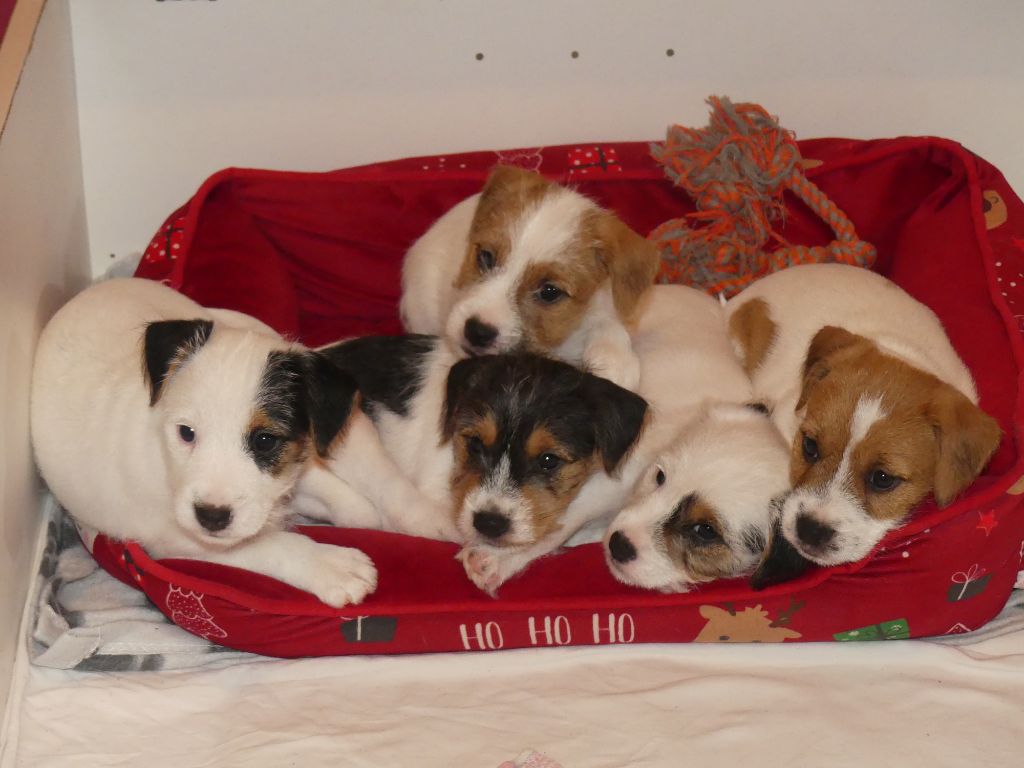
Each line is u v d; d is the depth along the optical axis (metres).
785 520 0.82
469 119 1.18
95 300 0.89
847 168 1.12
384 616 0.82
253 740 0.77
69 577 0.89
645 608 0.83
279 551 0.83
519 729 0.78
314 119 1.17
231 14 1.11
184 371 0.77
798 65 1.18
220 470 0.75
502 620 0.83
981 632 0.87
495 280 0.91
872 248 1.09
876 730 0.79
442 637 0.83
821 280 0.99
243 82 1.14
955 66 1.18
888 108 1.20
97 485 0.83
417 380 0.94
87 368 0.85
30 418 0.86
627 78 1.17
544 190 0.96
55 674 0.82
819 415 0.83
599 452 0.85
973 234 1.02
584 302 0.93
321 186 1.10
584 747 0.77
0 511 0.80
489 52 1.15
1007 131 1.21
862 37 1.16
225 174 1.09
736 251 1.09
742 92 1.19
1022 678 0.82
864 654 0.84
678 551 0.83
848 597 0.83
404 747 0.76
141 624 0.85
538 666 0.83
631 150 1.14
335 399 0.80
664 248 1.09
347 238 1.12
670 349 0.96
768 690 0.81
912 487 0.81
